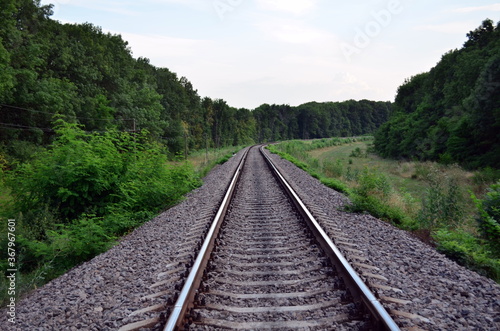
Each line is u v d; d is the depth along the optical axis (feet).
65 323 12.66
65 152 33.83
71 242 24.68
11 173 34.40
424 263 16.93
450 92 156.15
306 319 11.57
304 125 525.34
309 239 20.77
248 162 92.32
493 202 23.27
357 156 187.32
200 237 21.07
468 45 181.78
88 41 155.33
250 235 22.58
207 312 11.99
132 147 41.34
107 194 35.27
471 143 113.91
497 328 10.73
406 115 191.11
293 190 37.42
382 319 10.19
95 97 143.23
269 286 14.37
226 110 359.46
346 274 14.17
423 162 131.54
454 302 12.51
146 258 19.40
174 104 253.24
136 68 232.53
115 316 12.37
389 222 29.63
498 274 17.63
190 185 51.65
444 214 30.12
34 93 110.52
